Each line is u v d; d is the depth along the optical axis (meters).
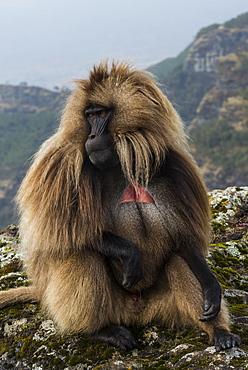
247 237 7.95
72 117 5.07
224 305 5.06
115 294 5.13
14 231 8.59
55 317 5.09
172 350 4.53
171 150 5.09
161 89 5.28
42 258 5.34
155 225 4.91
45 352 4.83
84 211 4.72
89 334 4.97
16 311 5.65
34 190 4.99
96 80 5.01
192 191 5.12
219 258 7.08
